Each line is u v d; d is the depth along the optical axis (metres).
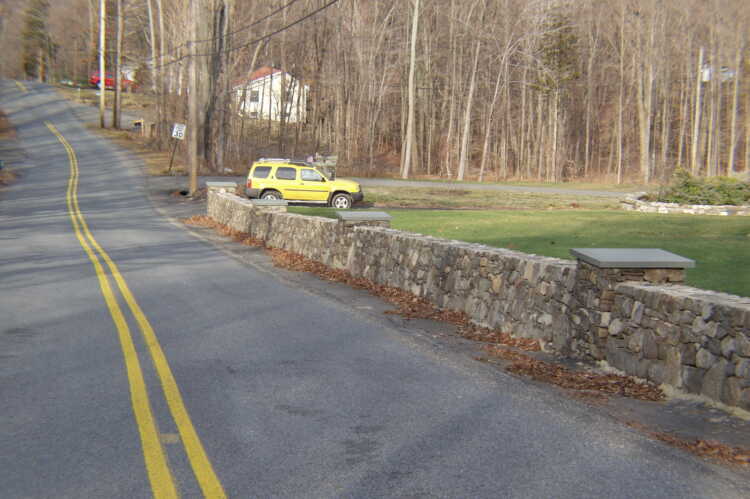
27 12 135.62
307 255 17.12
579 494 4.12
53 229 23.42
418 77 73.00
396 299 11.90
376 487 4.18
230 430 5.20
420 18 69.62
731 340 5.77
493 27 62.69
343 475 4.36
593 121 80.44
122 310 10.16
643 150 64.75
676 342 6.40
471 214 24.19
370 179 51.84
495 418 5.59
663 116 69.38
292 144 73.56
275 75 81.75
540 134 68.81
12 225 24.64
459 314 10.57
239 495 4.04
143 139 68.88
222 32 50.16
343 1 63.50
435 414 5.68
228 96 57.91
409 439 5.06
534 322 8.82
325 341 8.46
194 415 5.54
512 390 6.45
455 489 4.17
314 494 4.07
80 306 10.43
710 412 5.80
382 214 15.05
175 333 8.70
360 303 11.46
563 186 51.94
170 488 4.12
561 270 8.34
